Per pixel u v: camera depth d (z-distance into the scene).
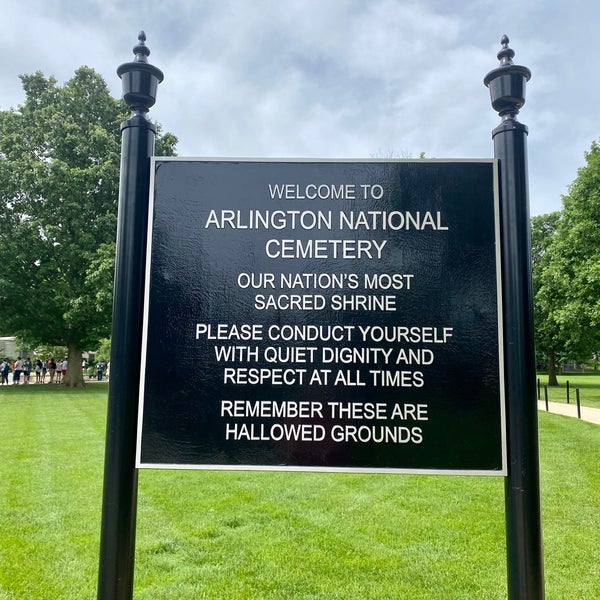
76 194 24.97
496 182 2.77
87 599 3.89
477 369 2.65
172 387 2.70
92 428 11.84
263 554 4.74
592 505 6.16
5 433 11.09
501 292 2.70
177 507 6.08
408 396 2.65
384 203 2.83
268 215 2.85
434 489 6.88
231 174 2.88
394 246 2.79
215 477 7.48
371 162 2.87
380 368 2.69
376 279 2.77
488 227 2.76
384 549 4.86
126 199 2.81
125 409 2.63
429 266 2.76
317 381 2.69
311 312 2.76
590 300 21.33
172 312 2.77
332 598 3.97
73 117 27.31
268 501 6.33
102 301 22.95
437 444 2.61
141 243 2.79
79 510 5.90
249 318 2.76
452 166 2.82
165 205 2.86
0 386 27.95
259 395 2.69
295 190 2.87
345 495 6.61
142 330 2.75
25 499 6.30
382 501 6.34
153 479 7.35
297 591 4.07
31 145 26.44
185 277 2.80
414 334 2.71
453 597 3.97
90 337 27.17
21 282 25.61
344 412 2.66
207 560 4.62
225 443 2.65
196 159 2.89
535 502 2.46
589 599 3.95
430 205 2.81
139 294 2.76
